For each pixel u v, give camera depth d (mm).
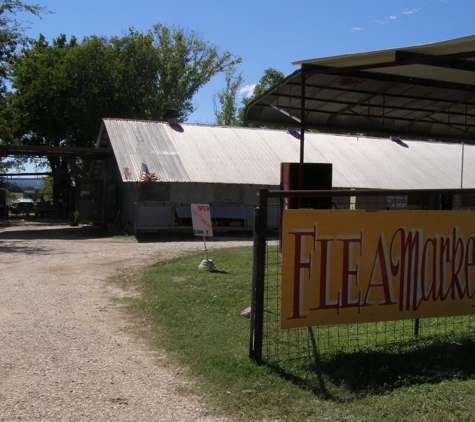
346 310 5324
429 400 4422
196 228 11922
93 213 27641
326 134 30969
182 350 6074
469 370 5285
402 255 5523
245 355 5633
